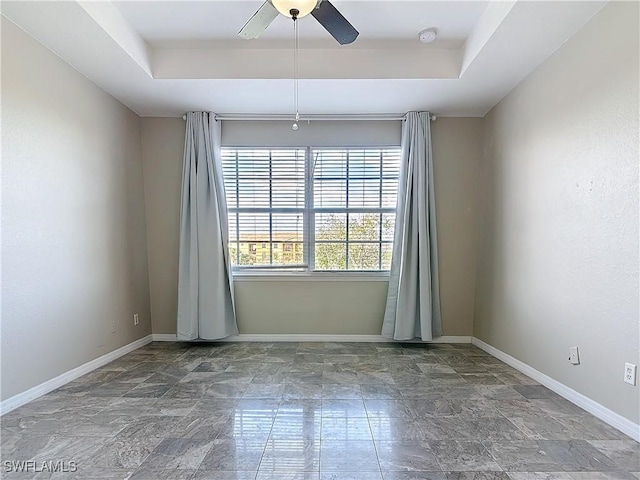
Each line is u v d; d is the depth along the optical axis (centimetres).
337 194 391
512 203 308
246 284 386
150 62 285
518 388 258
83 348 284
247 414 219
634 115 186
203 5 232
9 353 219
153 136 379
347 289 387
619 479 158
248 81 294
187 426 204
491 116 351
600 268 210
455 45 283
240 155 389
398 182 373
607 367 205
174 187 382
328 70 289
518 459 172
